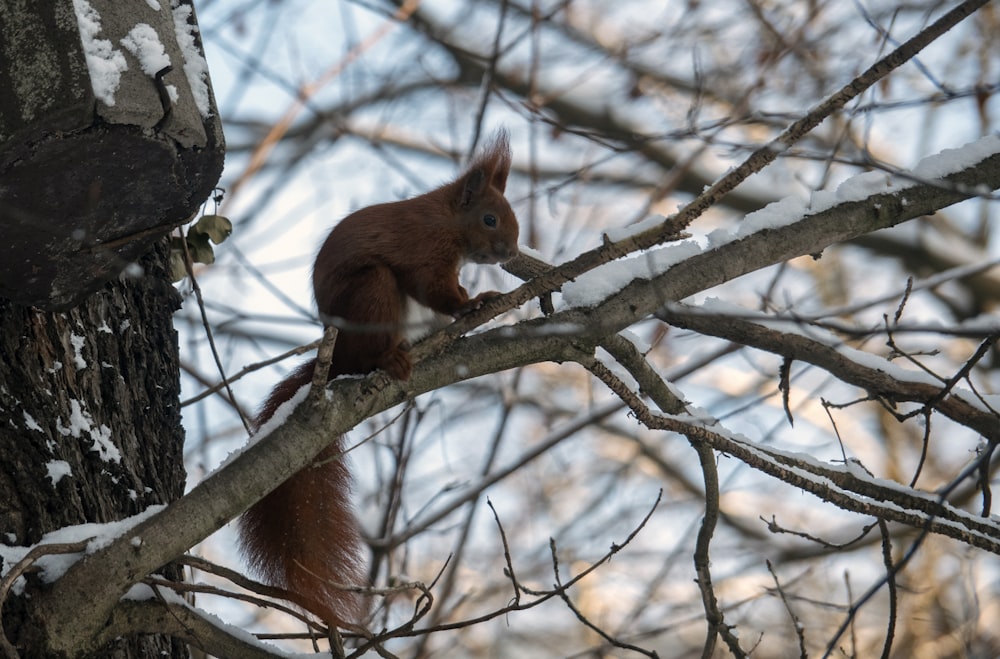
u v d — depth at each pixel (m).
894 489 7.19
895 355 7.68
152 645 6.27
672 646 16.14
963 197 7.00
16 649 5.27
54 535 5.57
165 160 5.80
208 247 8.02
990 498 7.14
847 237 6.89
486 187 8.37
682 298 6.61
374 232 7.70
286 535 6.71
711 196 6.12
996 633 15.03
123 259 6.43
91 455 6.26
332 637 6.09
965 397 7.63
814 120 6.06
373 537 10.95
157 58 5.66
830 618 15.64
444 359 6.22
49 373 6.30
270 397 7.42
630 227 6.34
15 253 5.92
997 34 15.66
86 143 5.52
